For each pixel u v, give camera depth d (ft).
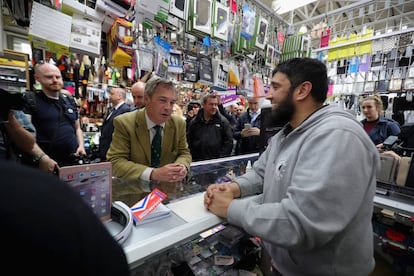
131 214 2.17
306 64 2.70
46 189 0.74
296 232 1.97
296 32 10.18
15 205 0.64
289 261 2.65
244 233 3.88
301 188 2.07
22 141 3.69
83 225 0.77
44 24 3.89
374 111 8.54
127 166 3.85
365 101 8.82
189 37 6.41
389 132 8.12
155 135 4.61
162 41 5.71
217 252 3.70
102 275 0.77
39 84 6.95
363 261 2.35
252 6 7.93
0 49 2.67
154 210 2.29
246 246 3.99
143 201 2.45
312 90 2.68
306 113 2.76
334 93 11.15
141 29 5.23
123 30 4.88
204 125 8.26
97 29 4.56
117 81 8.18
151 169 3.71
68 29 4.17
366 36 9.86
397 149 4.91
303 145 2.40
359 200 2.02
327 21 10.90
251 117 9.86
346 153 2.02
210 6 6.03
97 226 0.83
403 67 9.19
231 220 2.43
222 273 3.52
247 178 3.33
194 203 2.80
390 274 4.58
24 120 4.38
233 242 3.82
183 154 5.09
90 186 2.04
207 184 3.62
